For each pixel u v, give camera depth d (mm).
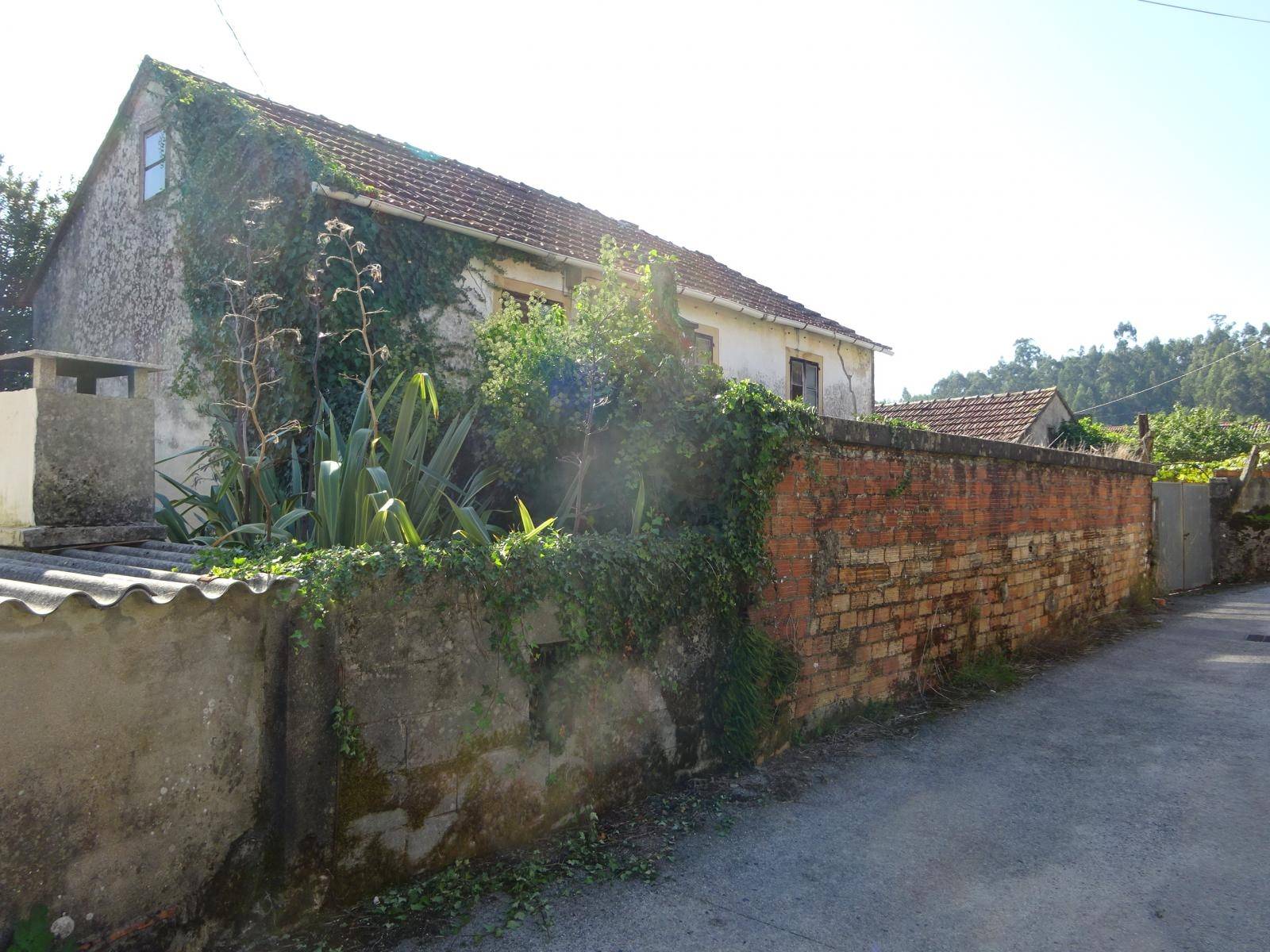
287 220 7652
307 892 3439
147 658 3068
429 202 9109
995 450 8391
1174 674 8266
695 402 5715
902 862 4207
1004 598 8656
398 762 3736
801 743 5938
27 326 16469
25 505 5074
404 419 5676
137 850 3029
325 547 4887
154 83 9445
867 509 6629
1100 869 4117
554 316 6219
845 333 15289
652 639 4926
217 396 8203
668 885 3947
